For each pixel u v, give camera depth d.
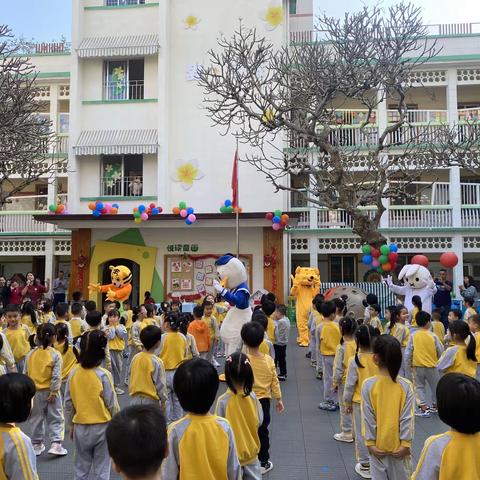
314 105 16.84
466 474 2.76
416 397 8.15
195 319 10.42
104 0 21.55
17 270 24.72
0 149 13.85
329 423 7.73
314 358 12.00
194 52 20.88
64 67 22.91
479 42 21.00
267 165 20.38
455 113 21.00
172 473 3.15
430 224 20.53
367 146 19.72
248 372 4.01
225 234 19.81
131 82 21.12
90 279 20.02
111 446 2.24
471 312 11.28
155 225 19.34
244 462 3.93
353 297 14.80
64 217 19.05
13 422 3.26
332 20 15.04
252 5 20.75
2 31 12.77
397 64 14.77
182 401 3.25
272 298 11.21
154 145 20.00
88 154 20.34
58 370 6.41
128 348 14.29
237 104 15.79
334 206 14.70
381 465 4.23
